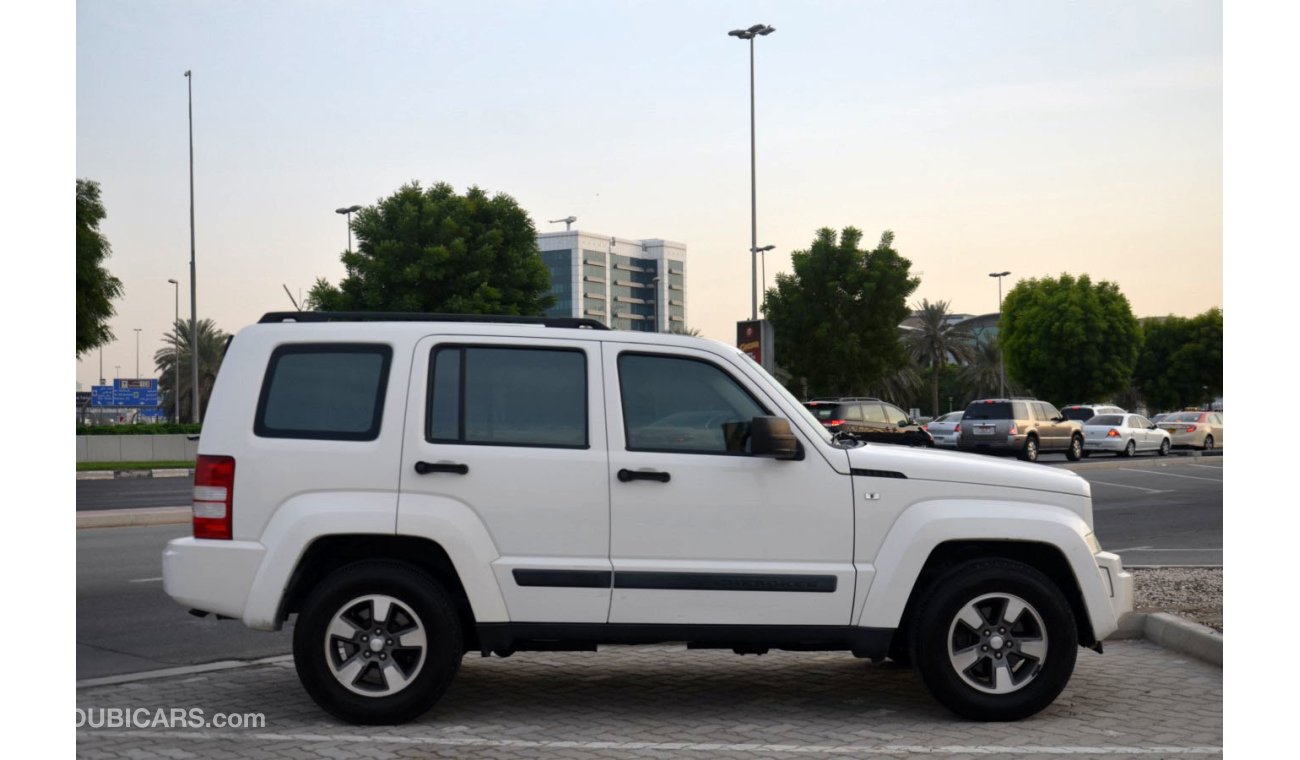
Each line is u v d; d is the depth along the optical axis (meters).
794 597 6.19
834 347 43.41
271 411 6.24
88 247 33.03
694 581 6.14
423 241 38.72
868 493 6.29
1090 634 6.40
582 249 132.12
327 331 6.33
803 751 5.63
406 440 6.18
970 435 35.25
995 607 6.29
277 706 6.62
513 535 6.16
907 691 7.01
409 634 6.11
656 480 6.21
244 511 6.12
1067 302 69.50
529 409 6.30
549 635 6.13
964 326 91.19
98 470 29.83
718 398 6.39
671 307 143.62
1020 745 5.74
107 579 11.81
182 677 7.46
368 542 6.23
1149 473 29.70
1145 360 86.06
